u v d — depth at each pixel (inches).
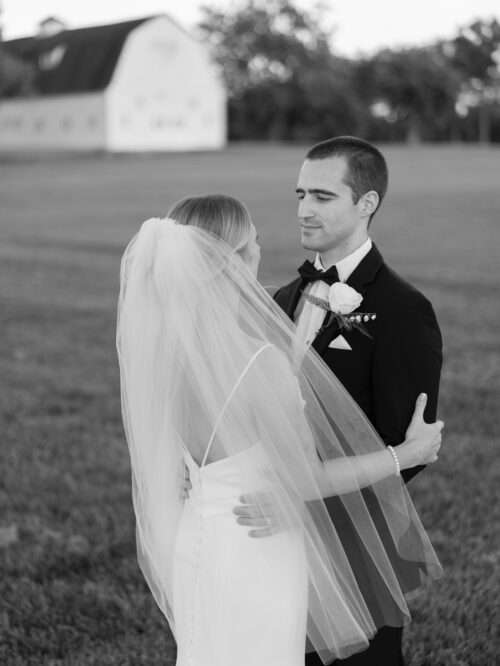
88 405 290.2
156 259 97.3
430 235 717.3
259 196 1099.3
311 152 109.0
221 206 103.4
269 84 3006.9
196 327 95.0
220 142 2682.1
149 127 2573.8
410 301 104.3
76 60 2664.9
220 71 3051.2
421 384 102.9
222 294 96.8
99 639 146.4
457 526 184.1
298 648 97.3
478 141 3248.0
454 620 146.9
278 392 94.2
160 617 152.9
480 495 201.5
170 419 97.7
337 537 99.0
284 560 96.8
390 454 99.5
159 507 101.7
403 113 3208.7
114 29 2613.2
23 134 2790.4
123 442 250.1
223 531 95.3
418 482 209.2
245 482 95.4
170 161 1807.3
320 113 3034.0
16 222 900.0
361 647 99.4
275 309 100.4
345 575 99.2
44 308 458.0
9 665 140.1
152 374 97.6
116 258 647.1
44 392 303.7
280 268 553.6
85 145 2593.5
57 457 238.5
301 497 95.7
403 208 927.7
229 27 3078.2
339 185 105.9
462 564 167.0
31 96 2719.0
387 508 102.5
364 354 104.3
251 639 94.7
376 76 3129.9
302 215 108.2
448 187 1149.7
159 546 103.3
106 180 1390.3
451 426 248.7
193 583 96.3
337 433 100.0
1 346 375.2
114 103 2514.8
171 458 99.7
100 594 160.4
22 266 609.9
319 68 3029.0
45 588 163.2
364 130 3088.1
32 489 214.2
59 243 733.9
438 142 3260.3
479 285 480.7
